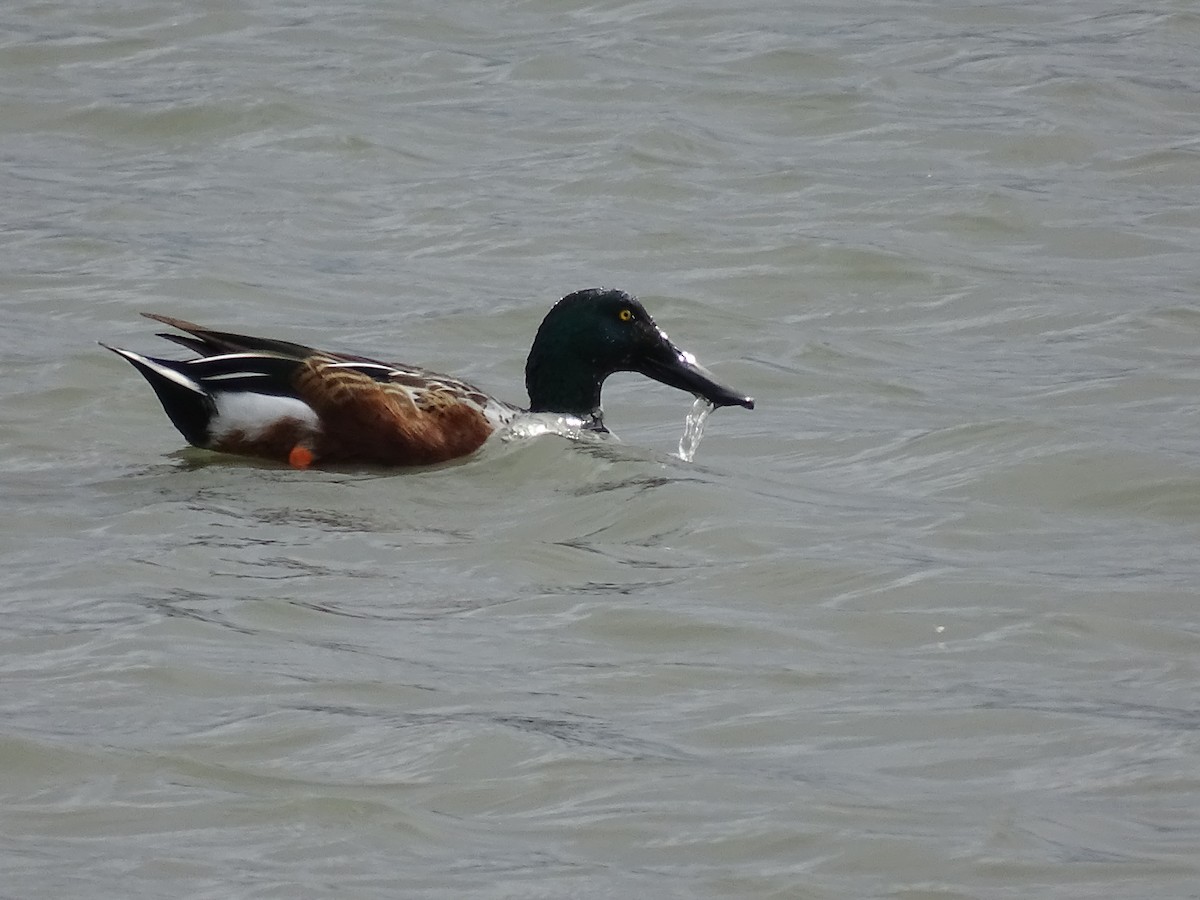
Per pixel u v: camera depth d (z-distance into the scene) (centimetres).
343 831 877
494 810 903
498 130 2534
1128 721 1001
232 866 845
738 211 2264
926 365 1812
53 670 1041
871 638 1121
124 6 3023
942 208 2272
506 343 1845
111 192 2277
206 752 947
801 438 1579
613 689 1038
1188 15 3092
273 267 2042
